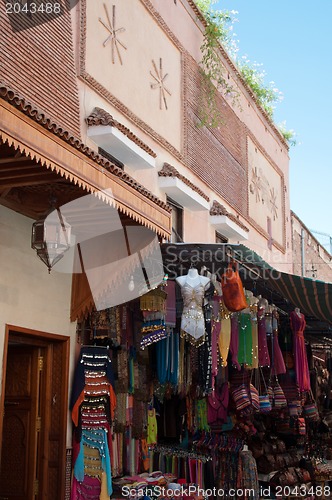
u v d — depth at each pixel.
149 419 8.63
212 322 8.16
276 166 17.16
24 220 6.64
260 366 9.64
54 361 7.29
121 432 7.83
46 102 7.30
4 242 6.33
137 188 6.30
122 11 9.35
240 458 10.04
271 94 16.98
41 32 7.38
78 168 5.34
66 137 5.13
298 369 9.97
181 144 11.19
